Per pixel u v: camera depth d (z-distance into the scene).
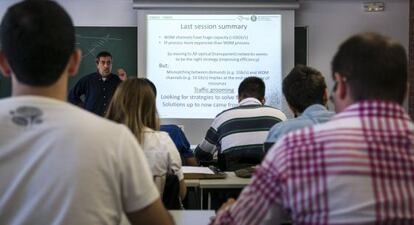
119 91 2.37
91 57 5.65
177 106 5.64
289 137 1.04
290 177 0.99
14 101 0.98
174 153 2.35
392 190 0.96
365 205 0.95
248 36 5.57
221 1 5.48
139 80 2.40
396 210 0.96
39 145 0.96
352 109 1.02
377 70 1.00
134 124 2.30
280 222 1.07
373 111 1.00
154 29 5.55
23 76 0.98
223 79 5.62
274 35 5.56
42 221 0.96
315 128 1.03
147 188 1.05
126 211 1.06
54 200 0.95
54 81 1.00
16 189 0.95
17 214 0.96
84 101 5.37
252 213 1.05
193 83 5.62
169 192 2.27
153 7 5.50
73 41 1.02
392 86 1.02
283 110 5.59
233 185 2.52
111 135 1.01
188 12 5.54
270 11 5.54
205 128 5.64
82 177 0.96
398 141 0.98
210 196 2.67
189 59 5.59
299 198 0.98
